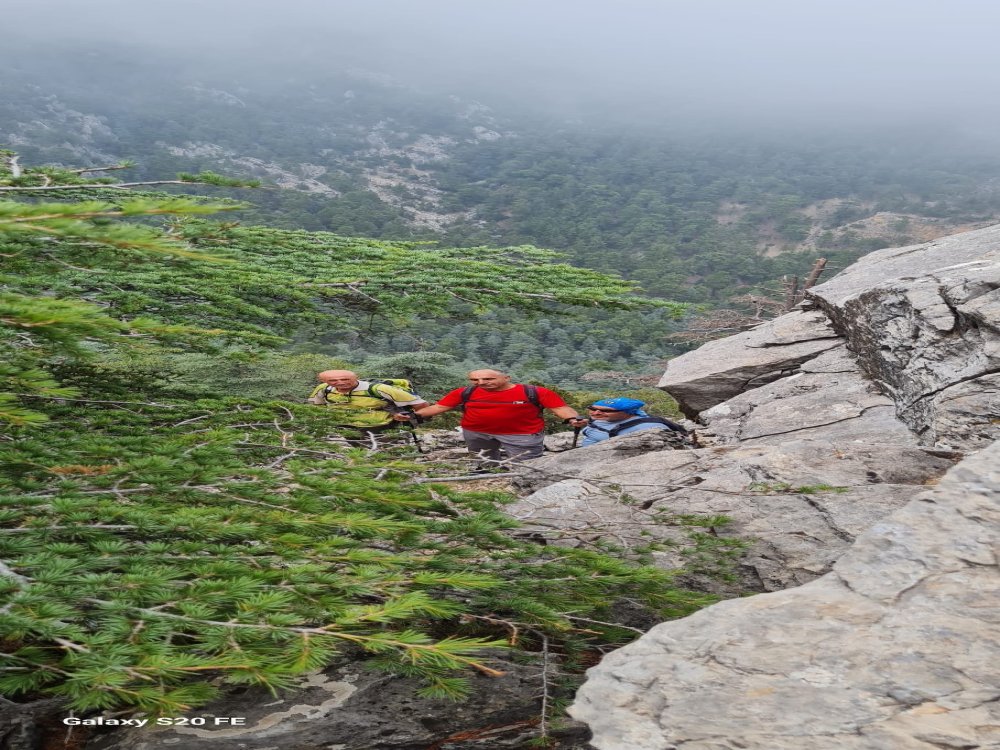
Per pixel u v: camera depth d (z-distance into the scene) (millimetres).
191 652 2326
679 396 10039
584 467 6641
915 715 1992
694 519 4102
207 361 8766
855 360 9258
